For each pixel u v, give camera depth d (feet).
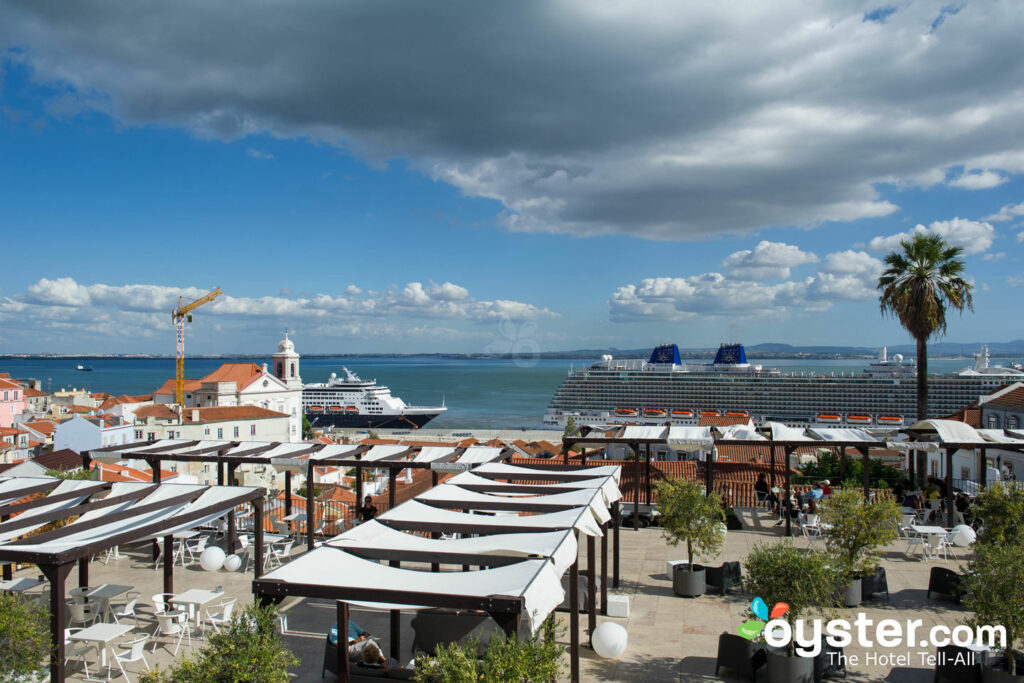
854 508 47.19
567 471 55.01
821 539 68.03
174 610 47.44
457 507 43.98
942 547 62.75
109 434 159.33
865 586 50.83
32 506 48.67
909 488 83.66
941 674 36.11
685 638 44.62
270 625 28.27
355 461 66.54
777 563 36.83
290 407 374.84
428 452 71.15
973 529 67.21
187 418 247.50
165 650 41.96
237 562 59.00
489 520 39.40
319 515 78.23
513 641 26.55
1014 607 32.96
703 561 62.08
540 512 42.39
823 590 36.42
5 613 29.22
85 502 52.80
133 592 53.72
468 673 25.62
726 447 124.47
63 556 32.53
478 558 32.68
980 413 123.95
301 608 49.26
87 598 46.62
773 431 77.77
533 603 27.25
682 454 142.31
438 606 27.09
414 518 40.37
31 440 230.07
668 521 53.21
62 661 32.27
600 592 51.06
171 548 48.01
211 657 27.22
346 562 32.76
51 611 32.40
